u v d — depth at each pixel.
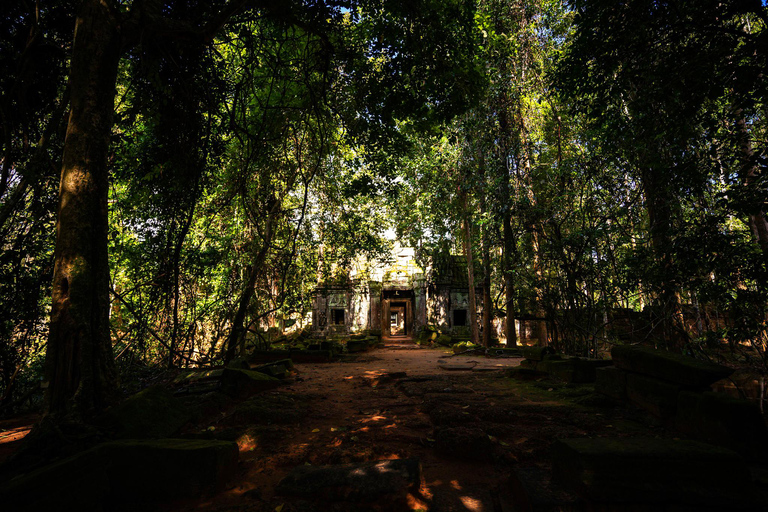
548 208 10.70
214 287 12.04
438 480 3.00
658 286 7.71
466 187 14.12
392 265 24.78
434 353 16.69
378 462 2.98
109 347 3.96
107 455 2.79
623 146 7.80
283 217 11.52
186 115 6.94
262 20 7.50
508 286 14.77
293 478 2.84
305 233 14.16
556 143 12.77
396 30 7.24
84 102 4.01
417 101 8.14
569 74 7.00
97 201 4.00
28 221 7.09
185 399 5.65
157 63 5.74
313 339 20.89
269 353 12.43
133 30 4.40
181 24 4.77
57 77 6.66
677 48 6.13
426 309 23.78
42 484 2.12
